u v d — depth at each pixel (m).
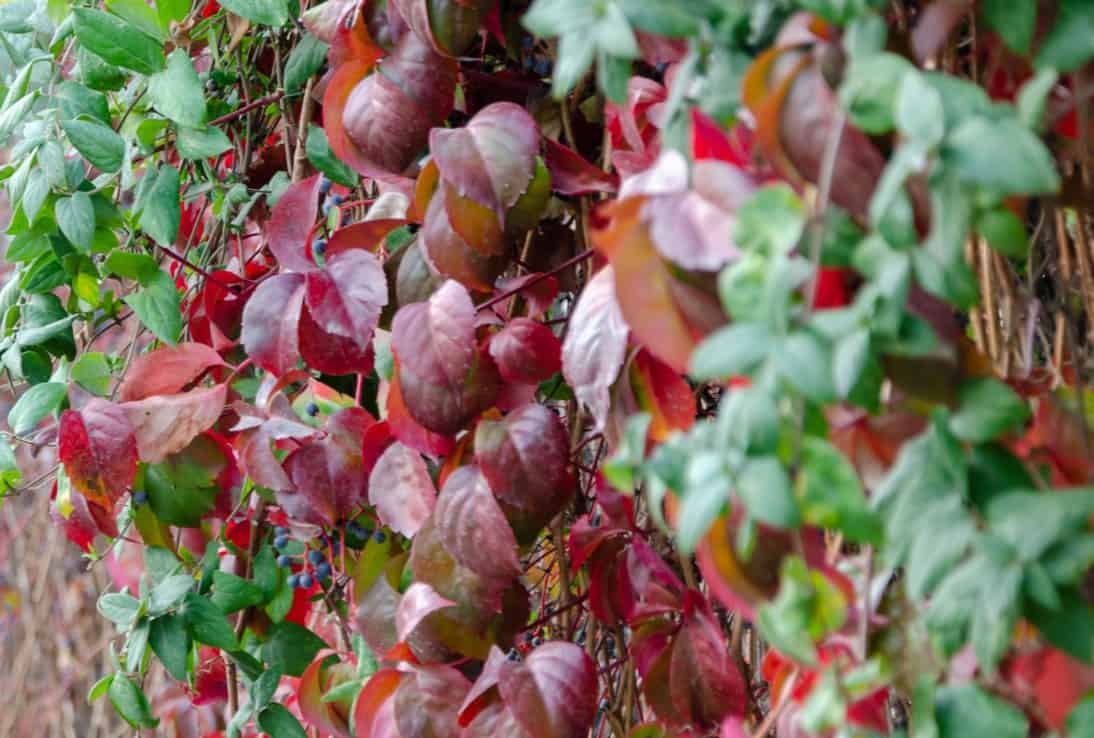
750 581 1.37
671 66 1.49
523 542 1.54
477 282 1.55
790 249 1.27
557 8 1.37
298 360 1.67
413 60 1.56
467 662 1.58
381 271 1.57
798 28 1.35
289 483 1.63
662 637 1.55
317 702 1.65
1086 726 1.24
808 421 1.35
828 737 1.38
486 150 1.52
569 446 1.53
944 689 1.34
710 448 1.34
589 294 1.46
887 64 1.23
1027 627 1.35
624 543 1.57
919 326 1.30
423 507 1.56
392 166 1.57
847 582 1.37
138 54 1.66
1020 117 1.18
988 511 1.25
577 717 1.52
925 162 1.21
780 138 1.35
